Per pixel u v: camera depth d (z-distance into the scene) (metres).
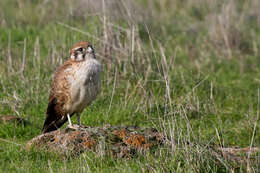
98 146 17.67
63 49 27.61
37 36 31.19
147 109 24.56
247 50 36.78
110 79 26.31
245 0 44.62
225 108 26.69
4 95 25.23
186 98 25.50
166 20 41.34
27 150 18.16
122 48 27.06
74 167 16.81
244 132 23.34
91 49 19.45
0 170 16.50
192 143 17.84
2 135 21.09
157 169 16.23
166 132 18.25
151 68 26.94
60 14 38.00
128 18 27.98
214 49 35.88
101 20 27.92
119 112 24.33
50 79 26.05
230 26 36.72
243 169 17.45
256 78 31.73
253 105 27.00
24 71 26.53
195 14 44.09
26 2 43.75
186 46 35.44
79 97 19.61
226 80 31.33
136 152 17.73
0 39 33.44
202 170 16.52
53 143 18.34
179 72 29.33
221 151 18.78
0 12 40.50
